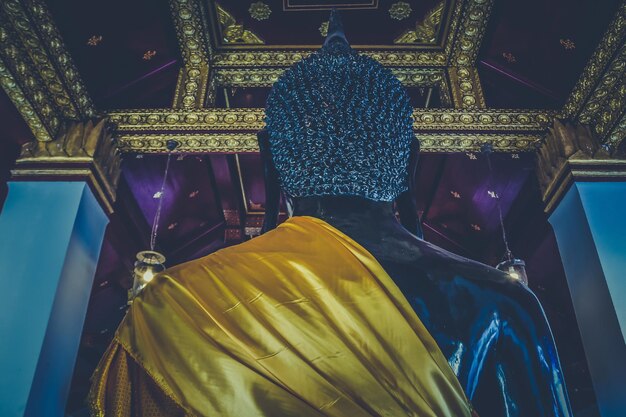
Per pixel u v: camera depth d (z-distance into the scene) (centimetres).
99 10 522
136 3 540
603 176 574
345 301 63
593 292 532
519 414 69
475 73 677
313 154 83
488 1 596
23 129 563
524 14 570
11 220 528
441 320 69
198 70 670
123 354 65
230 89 716
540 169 630
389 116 89
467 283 73
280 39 689
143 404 61
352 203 82
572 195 579
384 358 59
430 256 76
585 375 795
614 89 561
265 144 96
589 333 532
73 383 806
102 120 595
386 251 75
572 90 599
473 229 855
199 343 60
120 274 772
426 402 58
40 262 504
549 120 620
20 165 560
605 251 528
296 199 86
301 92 88
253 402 56
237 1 643
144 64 622
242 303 63
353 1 640
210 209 848
